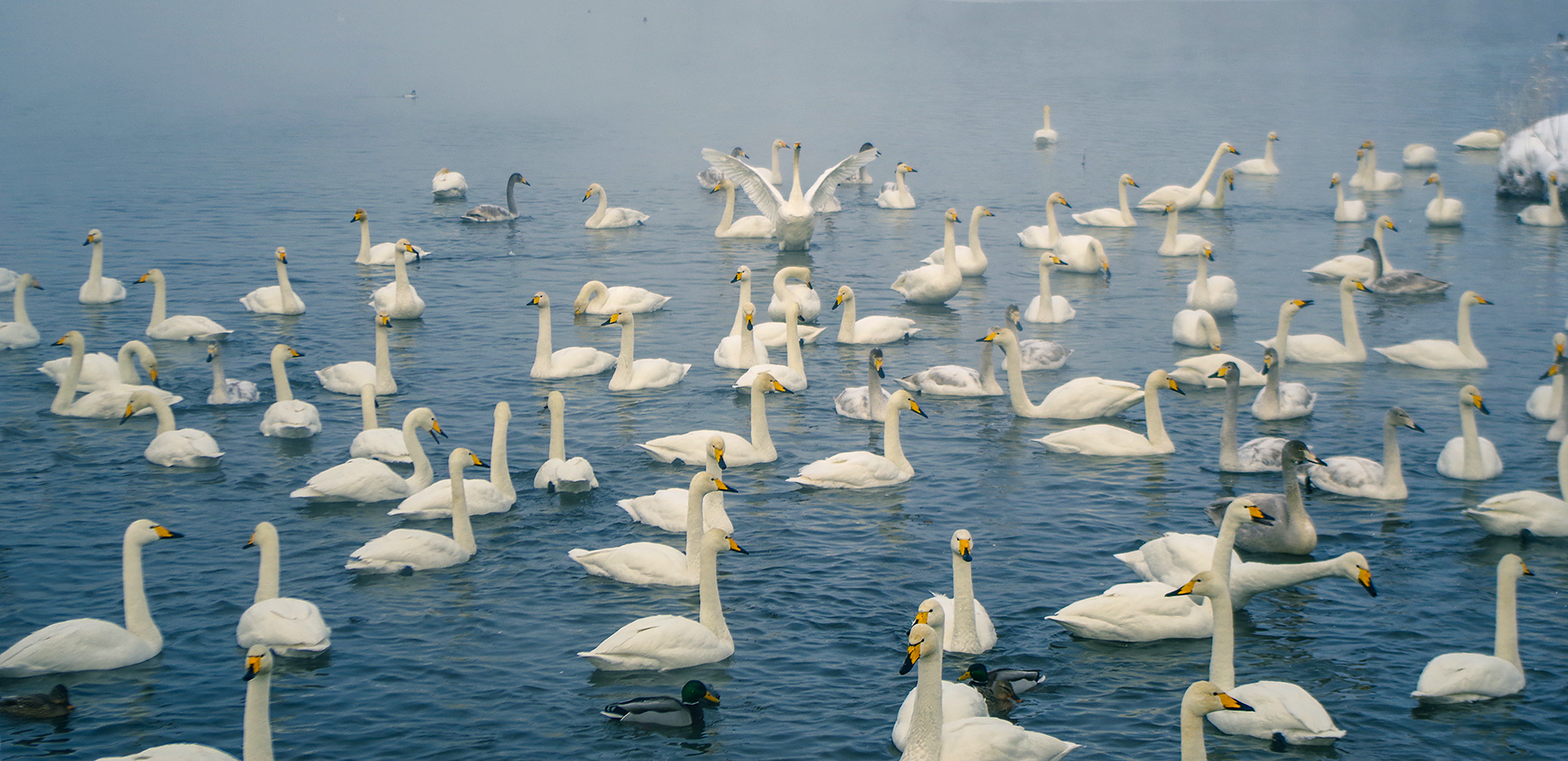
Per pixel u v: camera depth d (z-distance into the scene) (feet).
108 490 86.84
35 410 104.99
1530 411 101.96
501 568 74.79
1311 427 100.58
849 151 271.69
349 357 123.34
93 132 291.99
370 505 84.69
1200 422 102.37
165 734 57.21
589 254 177.47
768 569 74.64
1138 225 197.06
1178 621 65.31
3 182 223.71
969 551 63.36
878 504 85.05
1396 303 145.07
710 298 151.84
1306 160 253.24
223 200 211.00
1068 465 92.43
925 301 147.84
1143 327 135.95
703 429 96.22
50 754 55.47
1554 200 189.67
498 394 111.75
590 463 93.15
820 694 60.80
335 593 71.46
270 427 97.81
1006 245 184.44
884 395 104.32
